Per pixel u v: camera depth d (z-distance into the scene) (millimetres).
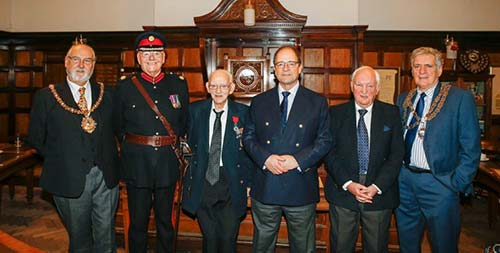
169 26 5082
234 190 2328
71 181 2230
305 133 2172
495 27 5453
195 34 4996
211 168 2344
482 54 5312
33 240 3484
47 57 5832
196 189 2342
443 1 5469
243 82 4312
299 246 2256
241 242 2969
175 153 2414
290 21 4285
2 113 5883
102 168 2326
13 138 5168
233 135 2354
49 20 5824
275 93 2277
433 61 2199
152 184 2336
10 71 5871
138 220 2387
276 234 2299
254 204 2281
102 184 2363
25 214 4188
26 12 5848
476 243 3490
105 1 5738
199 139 2373
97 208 2383
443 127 2174
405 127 2330
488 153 3803
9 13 5828
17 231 3695
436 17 5488
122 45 5691
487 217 4258
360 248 2926
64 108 2271
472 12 5469
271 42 4465
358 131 2221
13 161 3391
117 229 3172
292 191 2158
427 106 2266
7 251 1970
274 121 2205
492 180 2951
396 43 5461
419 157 2238
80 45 2322
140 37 2404
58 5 5809
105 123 2355
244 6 4285
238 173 2346
